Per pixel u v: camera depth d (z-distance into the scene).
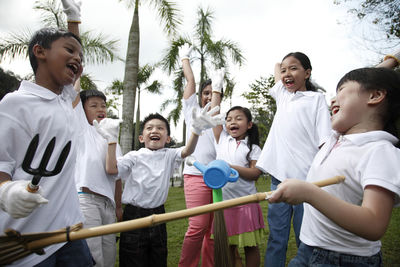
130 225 1.13
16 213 1.17
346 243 1.36
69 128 1.71
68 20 2.11
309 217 1.53
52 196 1.59
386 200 1.14
